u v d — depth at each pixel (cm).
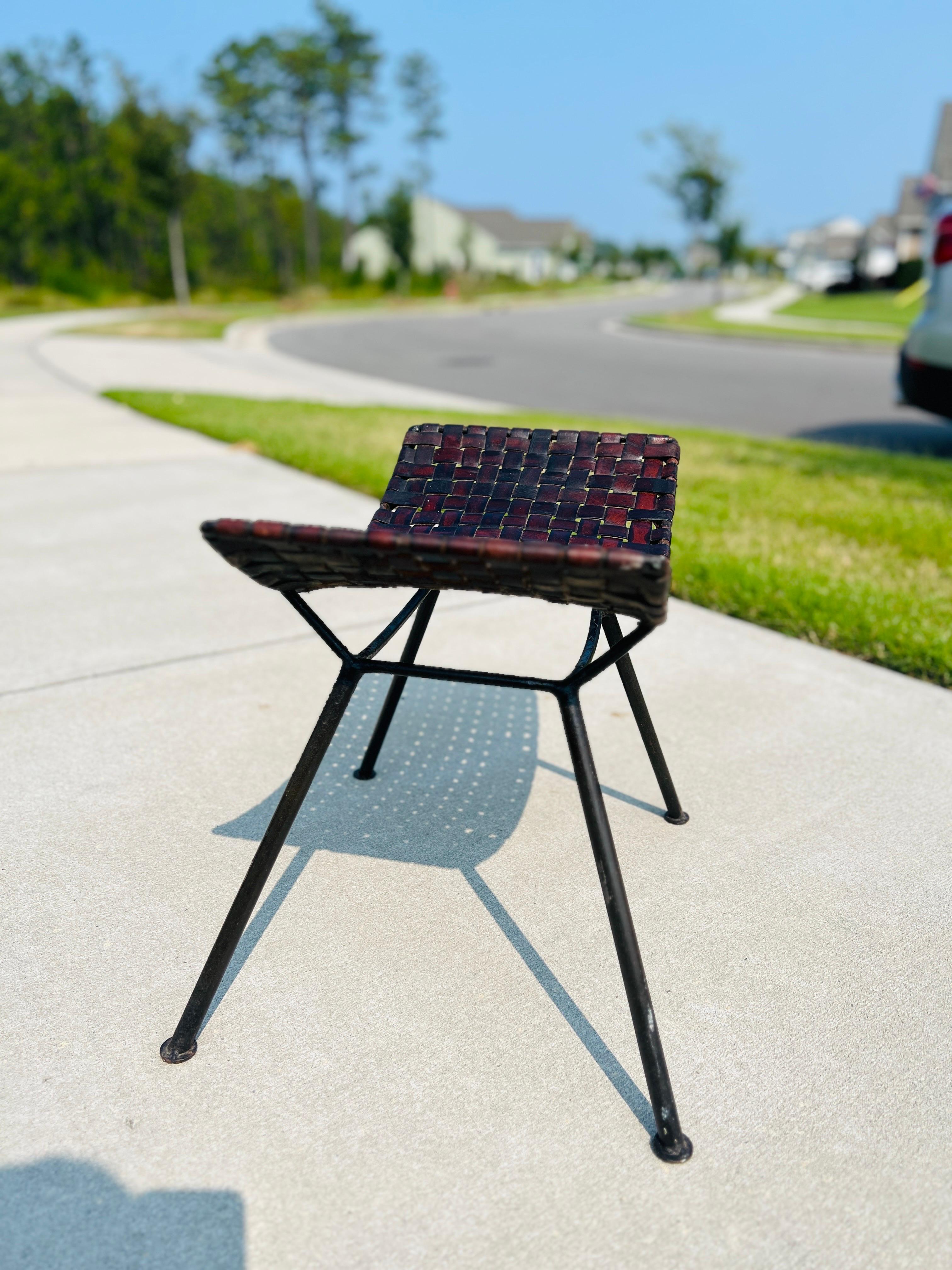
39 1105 138
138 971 164
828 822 213
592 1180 128
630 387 1192
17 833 203
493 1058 147
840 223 10438
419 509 184
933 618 318
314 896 185
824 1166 130
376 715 260
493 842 204
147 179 3734
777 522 446
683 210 3538
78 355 1305
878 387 1196
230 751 238
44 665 286
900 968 168
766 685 282
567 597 127
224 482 511
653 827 210
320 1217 122
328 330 2345
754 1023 155
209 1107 138
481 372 1366
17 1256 116
